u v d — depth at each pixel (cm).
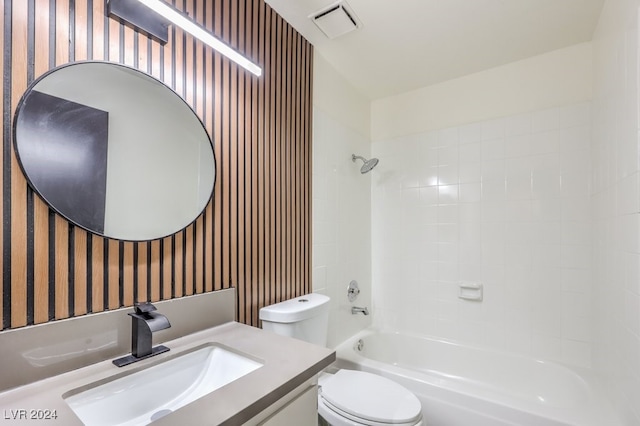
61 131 81
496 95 211
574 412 131
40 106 77
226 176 127
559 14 159
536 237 195
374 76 223
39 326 75
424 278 234
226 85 128
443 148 229
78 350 81
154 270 100
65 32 82
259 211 144
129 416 80
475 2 150
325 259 196
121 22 94
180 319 106
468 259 217
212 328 116
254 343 101
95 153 87
